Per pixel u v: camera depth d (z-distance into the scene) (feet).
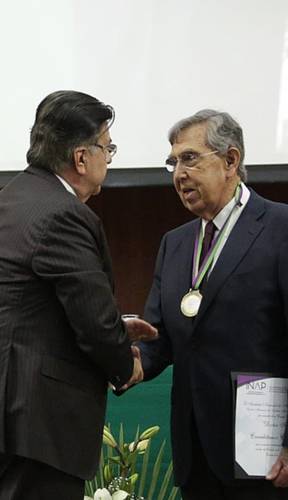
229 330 11.66
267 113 18.85
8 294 10.39
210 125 11.85
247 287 11.62
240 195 12.15
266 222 11.88
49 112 10.97
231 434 11.61
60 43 19.43
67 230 10.42
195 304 11.94
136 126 19.31
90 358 10.70
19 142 19.52
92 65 19.39
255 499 11.71
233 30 18.97
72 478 10.59
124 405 15.38
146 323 11.96
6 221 10.73
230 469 11.63
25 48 19.53
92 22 19.36
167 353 12.98
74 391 10.53
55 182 10.91
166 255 12.97
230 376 11.60
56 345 10.47
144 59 19.25
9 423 10.17
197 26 19.08
